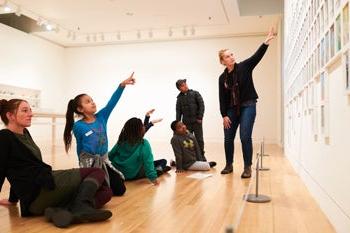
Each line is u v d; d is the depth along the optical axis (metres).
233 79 3.64
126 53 10.69
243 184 3.23
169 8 7.44
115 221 2.12
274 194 2.78
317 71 2.45
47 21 8.26
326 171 2.17
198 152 4.42
